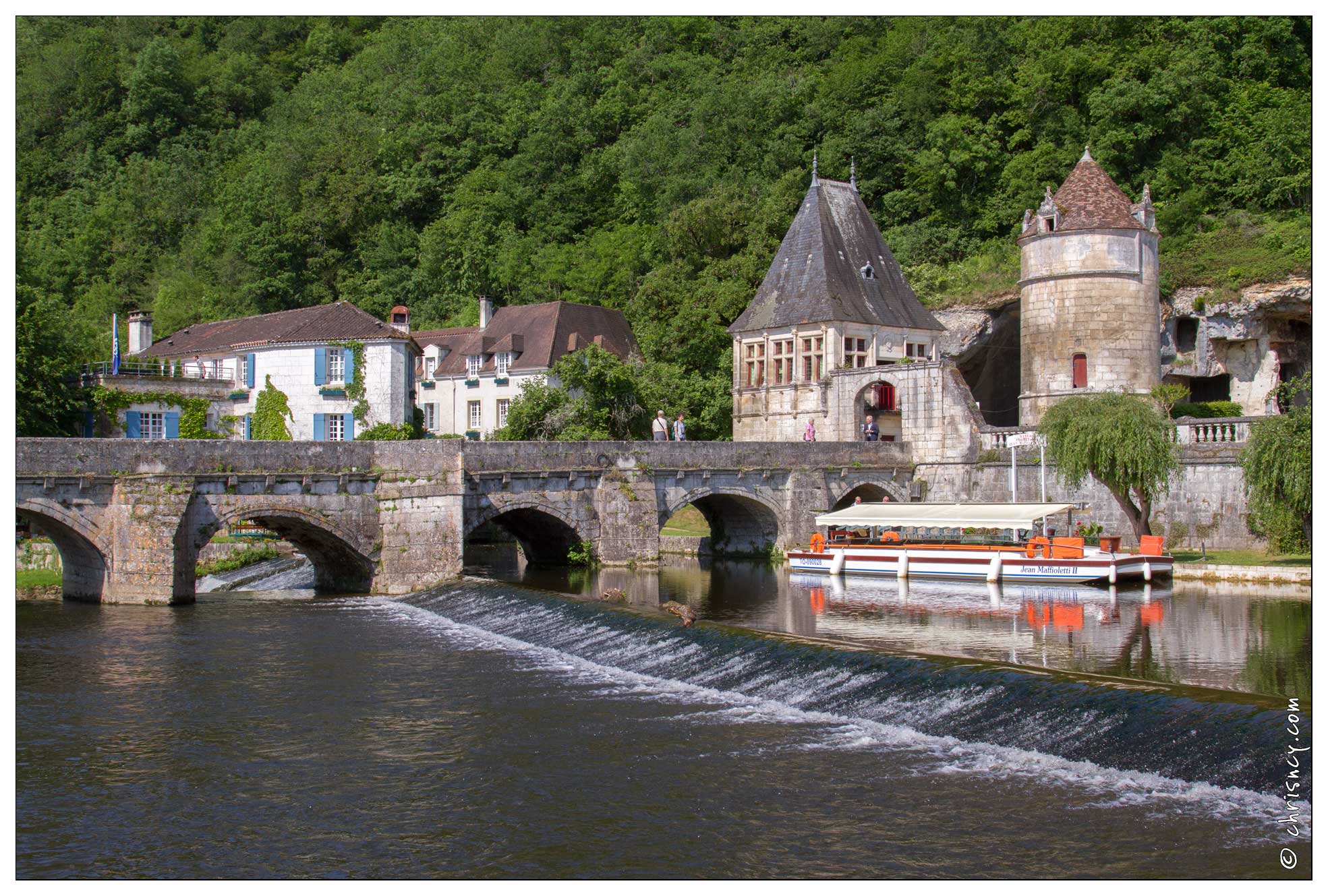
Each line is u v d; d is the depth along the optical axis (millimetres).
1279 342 55969
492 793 18312
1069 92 73938
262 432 59906
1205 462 41375
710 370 69750
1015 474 45094
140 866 15812
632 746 20359
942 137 74688
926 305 62375
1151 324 49625
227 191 101500
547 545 47562
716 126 88750
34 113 113938
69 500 36156
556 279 84812
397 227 97500
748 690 23609
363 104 109750
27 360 52000
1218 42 72375
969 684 20891
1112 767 17672
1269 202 65250
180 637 30922
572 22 109375
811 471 47875
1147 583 36531
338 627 32531
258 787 18828
